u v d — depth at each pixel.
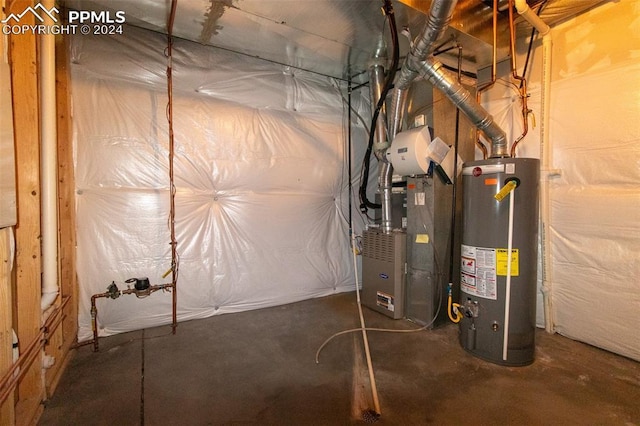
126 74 2.21
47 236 1.52
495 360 1.81
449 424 1.32
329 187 3.09
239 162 2.60
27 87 1.37
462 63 2.41
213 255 2.52
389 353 1.94
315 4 1.81
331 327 2.35
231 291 2.60
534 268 1.83
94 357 1.89
